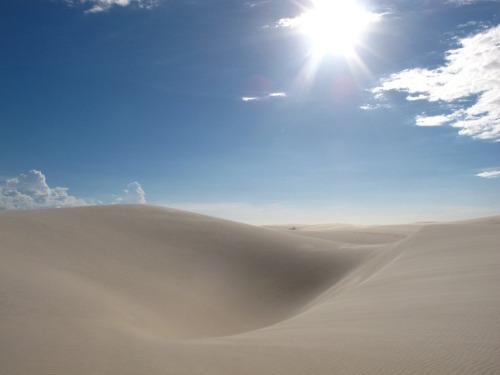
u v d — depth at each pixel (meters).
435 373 7.60
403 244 28.58
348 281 27.02
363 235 58.44
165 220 39.88
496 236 25.73
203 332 21.20
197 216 43.84
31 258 23.69
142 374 8.69
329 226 96.38
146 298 23.88
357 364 8.40
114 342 11.26
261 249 35.59
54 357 10.02
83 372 8.98
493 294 13.06
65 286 18.89
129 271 27.17
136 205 43.81
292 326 13.66
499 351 8.26
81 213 36.75
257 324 24.30
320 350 9.49
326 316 14.42
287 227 107.25
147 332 15.86
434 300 13.54
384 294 16.50
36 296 16.19
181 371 8.70
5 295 15.72
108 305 18.27
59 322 13.64
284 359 9.06
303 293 28.83
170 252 32.56
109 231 33.69
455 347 8.75
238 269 32.09
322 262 32.50
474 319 10.66
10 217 30.80
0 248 23.69
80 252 27.73
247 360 9.16
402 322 11.41
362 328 11.38
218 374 8.45
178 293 25.94
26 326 12.92
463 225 31.47
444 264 19.97
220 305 26.14
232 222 44.09
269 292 29.22
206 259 32.69
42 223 31.00
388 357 8.61
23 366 9.50
